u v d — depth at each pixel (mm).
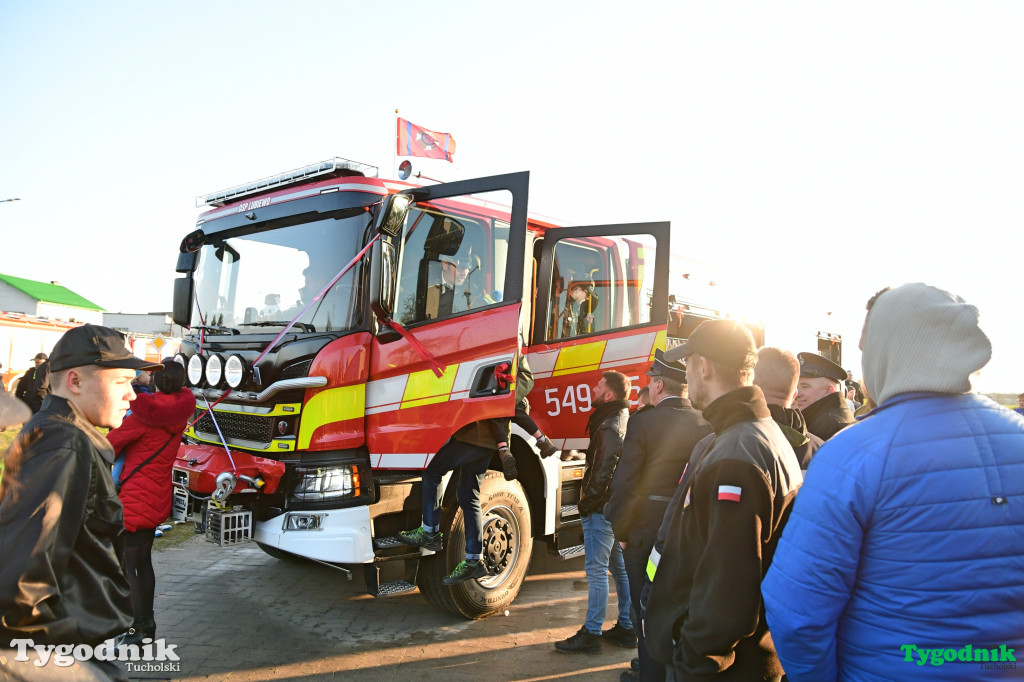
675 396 3826
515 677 4078
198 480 4438
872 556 1640
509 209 5508
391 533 4691
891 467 1618
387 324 4520
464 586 4855
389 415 4590
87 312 59531
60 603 1963
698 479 2123
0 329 20969
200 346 5453
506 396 4488
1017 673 1538
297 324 4812
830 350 10984
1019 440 1622
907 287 1773
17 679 1857
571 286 5914
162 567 6145
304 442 4430
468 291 5102
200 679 3949
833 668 1708
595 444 4434
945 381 1648
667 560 2379
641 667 2986
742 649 2061
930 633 1567
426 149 7816
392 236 4344
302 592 5570
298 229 5059
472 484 4645
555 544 5723
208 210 5812
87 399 2184
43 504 1881
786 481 2094
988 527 1558
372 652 4418
